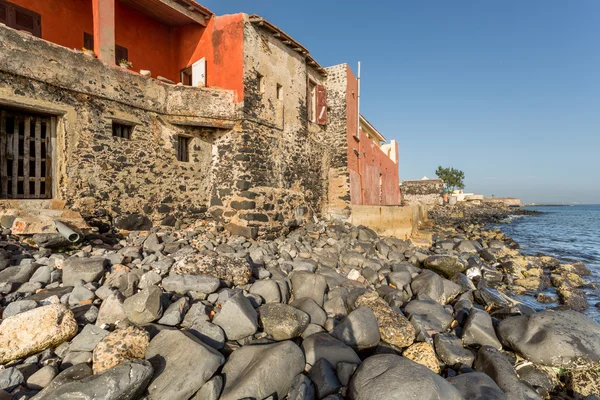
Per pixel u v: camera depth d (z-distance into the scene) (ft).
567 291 27.25
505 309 20.04
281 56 37.04
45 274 16.19
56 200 23.47
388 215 42.60
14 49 21.25
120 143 27.02
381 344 14.48
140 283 15.84
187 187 31.55
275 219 32.96
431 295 21.08
